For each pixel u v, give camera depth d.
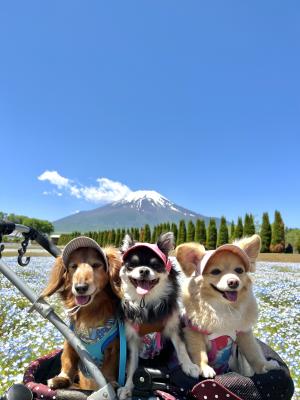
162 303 0.65
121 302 0.65
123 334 0.63
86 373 0.62
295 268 5.12
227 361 0.67
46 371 0.68
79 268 0.62
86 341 0.63
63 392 0.54
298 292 2.44
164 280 0.66
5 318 1.58
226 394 0.53
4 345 1.17
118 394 0.56
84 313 0.64
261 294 2.34
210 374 0.59
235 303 0.66
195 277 0.69
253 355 0.65
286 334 1.40
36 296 0.57
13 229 0.64
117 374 0.62
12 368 0.99
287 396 0.57
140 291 0.62
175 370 0.59
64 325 0.56
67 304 0.65
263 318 1.62
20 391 0.51
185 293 0.70
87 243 0.63
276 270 4.64
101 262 0.64
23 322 1.52
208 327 0.65
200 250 0.71
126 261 0.66
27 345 1.12
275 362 0.64
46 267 4.00
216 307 0.66
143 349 0.65
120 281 0.66
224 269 0.67
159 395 0.54
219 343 0.66
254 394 0.53
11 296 2.04
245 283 0.67
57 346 1.16
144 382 0.56
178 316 0.67
